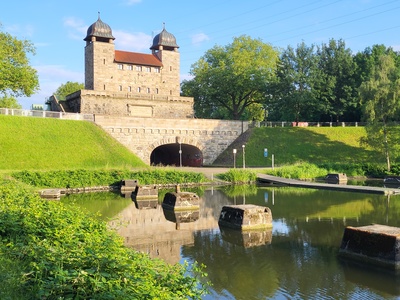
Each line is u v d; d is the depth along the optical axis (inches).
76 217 523.5
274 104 3038.9
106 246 368.2
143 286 277.3
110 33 3065.9
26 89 2293.3
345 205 1098.7
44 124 2054.6
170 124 2493.8
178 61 3329.2
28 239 377.7
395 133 2139.5
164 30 3307.1
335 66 3149.6
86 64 3179.1
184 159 2881.4
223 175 1879.9
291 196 1317.7
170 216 984.9
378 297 452.8
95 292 265.6
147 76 3206.2
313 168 2052.2
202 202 1223.5
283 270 549.0
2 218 435.5
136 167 1956.2
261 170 2005.4
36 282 285.3
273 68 3221.0
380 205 1088.8
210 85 3248.0
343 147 2556.6
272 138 2657.5
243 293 468.8
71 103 2908.5
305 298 453.4
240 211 821.2
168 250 655.8
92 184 1599.4
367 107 2119.8
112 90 3070.9
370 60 3292.3
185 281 337.4
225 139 2701.8
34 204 549.3
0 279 276.1
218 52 3339.1
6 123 1940.2
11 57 2251.5
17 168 1685.5
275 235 756.0
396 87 2095.2
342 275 526.3
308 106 3053.6
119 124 2325.3
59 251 328.5
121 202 1241.4
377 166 2135.8
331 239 717.9
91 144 2050.9
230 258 608.1
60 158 1854.1
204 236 756.6
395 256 549.6
